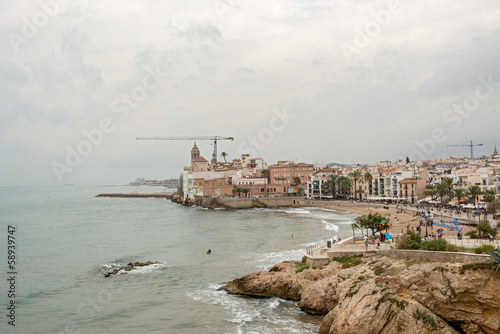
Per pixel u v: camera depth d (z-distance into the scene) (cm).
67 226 14800
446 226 9012
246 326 4550
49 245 10394
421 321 3769
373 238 6431
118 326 4738
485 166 17150
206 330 4506
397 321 3878
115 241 10788
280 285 5444
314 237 10050
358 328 3950
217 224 13712
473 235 6112
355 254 5475
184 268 7275
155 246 9725
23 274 7225
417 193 18238
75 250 9575
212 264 7494
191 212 19275
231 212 18525
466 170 16338
